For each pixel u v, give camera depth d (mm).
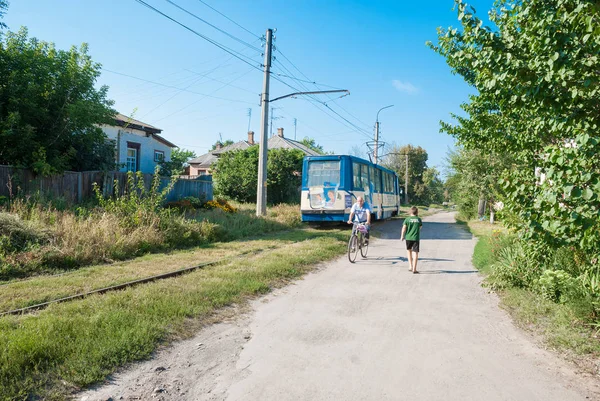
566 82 4062
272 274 7984
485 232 17344
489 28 4812
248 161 28062
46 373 3607
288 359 4305
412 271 9016
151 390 3590
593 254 5027
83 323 4629
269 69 17953
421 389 3705
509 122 7695
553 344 4777
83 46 13898
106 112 13758
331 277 8320
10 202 10156
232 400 3475
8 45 12484
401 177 65188
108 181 14094
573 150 3826
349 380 3852
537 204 4215
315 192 17031
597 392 3703
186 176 26125
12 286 6391
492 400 3533
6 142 11383
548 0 4324
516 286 7168
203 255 9891
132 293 6074
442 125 10055
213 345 4625
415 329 5309
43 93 12508
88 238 8961
